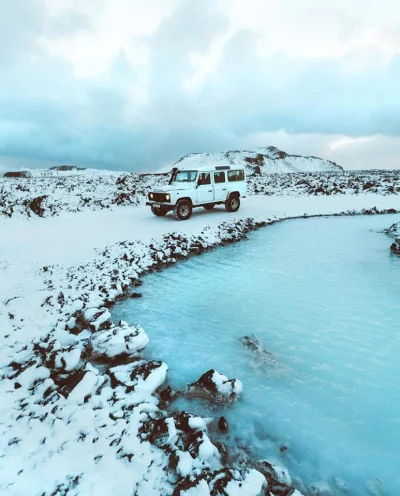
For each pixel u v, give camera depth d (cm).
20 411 344
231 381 386
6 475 259
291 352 463
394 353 449
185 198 1530
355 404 361
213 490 253
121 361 464
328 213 1781
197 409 367
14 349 475
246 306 624
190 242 1109
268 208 1930
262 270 845
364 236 1199
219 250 1087
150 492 258
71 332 543
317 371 419
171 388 399
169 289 739
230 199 1712
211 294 696
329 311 584
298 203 2142
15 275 792
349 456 300
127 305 657
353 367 423
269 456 304
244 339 500
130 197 2258
